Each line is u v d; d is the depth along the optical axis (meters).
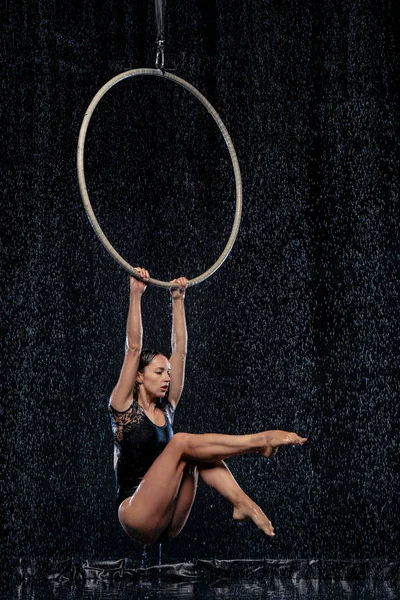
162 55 6.29
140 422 5.82
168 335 10.40
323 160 10.57
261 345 10.43
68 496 9.66
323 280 10.48
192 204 10.64
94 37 10.19
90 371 10.07
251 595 7.39
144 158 10.61
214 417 10.29
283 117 10.61
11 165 10.10
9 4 9.93
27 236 10.11
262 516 5.46
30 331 9.98
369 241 10.45
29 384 9.88
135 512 5.58
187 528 9.40
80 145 5.82
